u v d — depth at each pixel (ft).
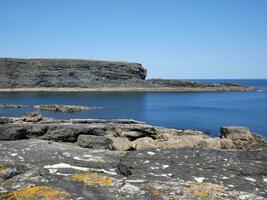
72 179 35.45
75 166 43.78
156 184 34.35
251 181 37.88
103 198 30.53
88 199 30.14
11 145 55.98
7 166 39.75
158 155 46.01
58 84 560.61
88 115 243.60
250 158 45.68
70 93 491.72
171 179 37.01
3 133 67.97
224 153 47.78
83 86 570.87
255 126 193.88
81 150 54.13
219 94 539.29
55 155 49.55
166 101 390.01
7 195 30.66
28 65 553.64
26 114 135.13
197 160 44.04
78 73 574.56
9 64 543.39
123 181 35.17
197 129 180.34
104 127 83.10
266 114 261.65
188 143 74.54
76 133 77.51
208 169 41.01
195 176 38.52
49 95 451.53
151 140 73.15
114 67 602.03
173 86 628.28
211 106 332.19
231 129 90.74
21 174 37.63
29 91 515.50
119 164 43.24
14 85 537.24
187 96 483.10
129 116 242.78
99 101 372.99
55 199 29.84
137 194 31.53
